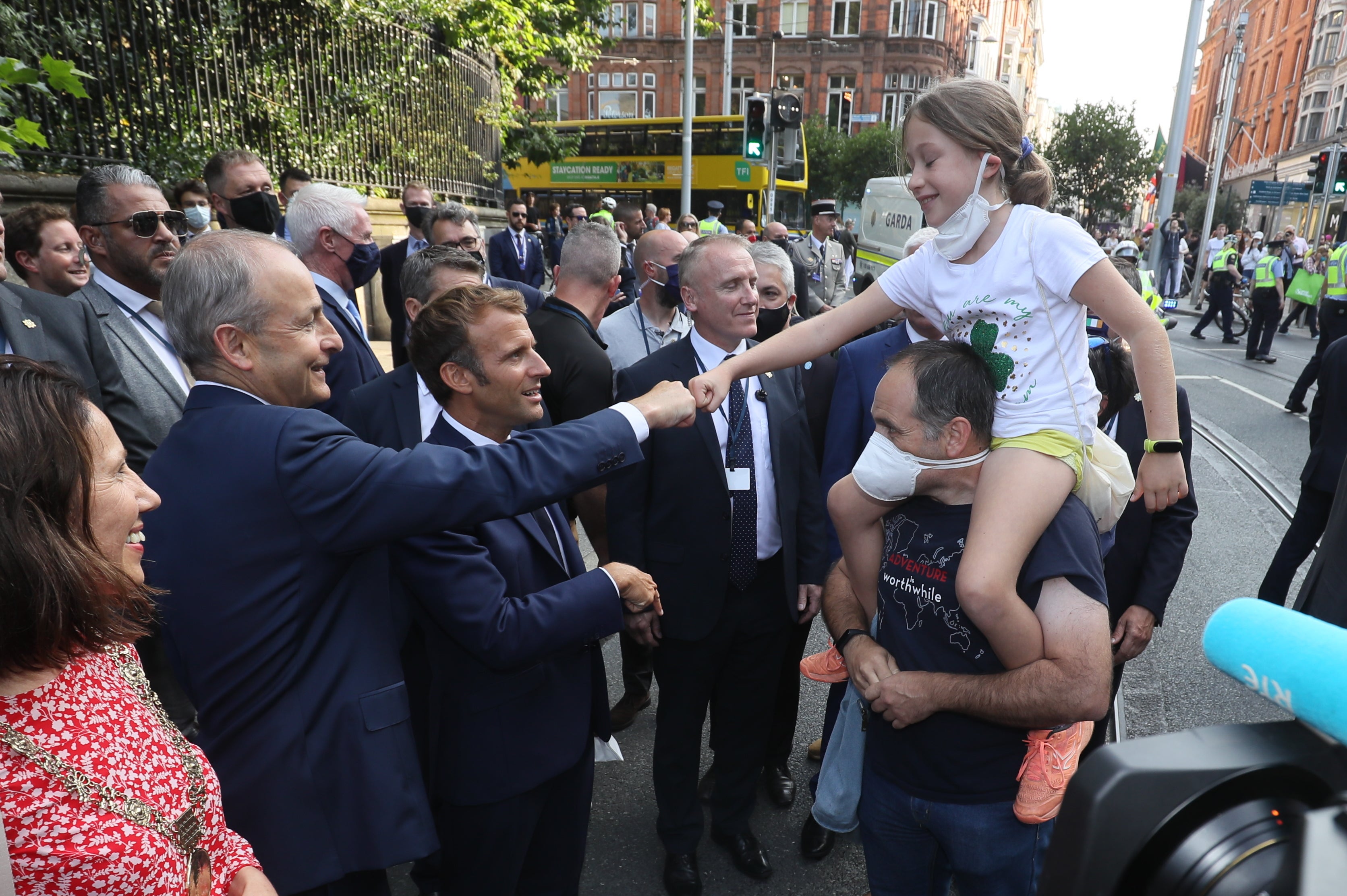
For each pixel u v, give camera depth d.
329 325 1.58
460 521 1.42
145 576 1.41
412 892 2.49
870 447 1.55
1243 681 0.57
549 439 1.51
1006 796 1.53
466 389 1.76
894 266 1.70
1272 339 12.65
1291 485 6.23
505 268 10.02
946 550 1.51
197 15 5.97
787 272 3.24
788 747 2.88
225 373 1.49
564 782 1.95
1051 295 1.44
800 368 2.88
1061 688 1.36
